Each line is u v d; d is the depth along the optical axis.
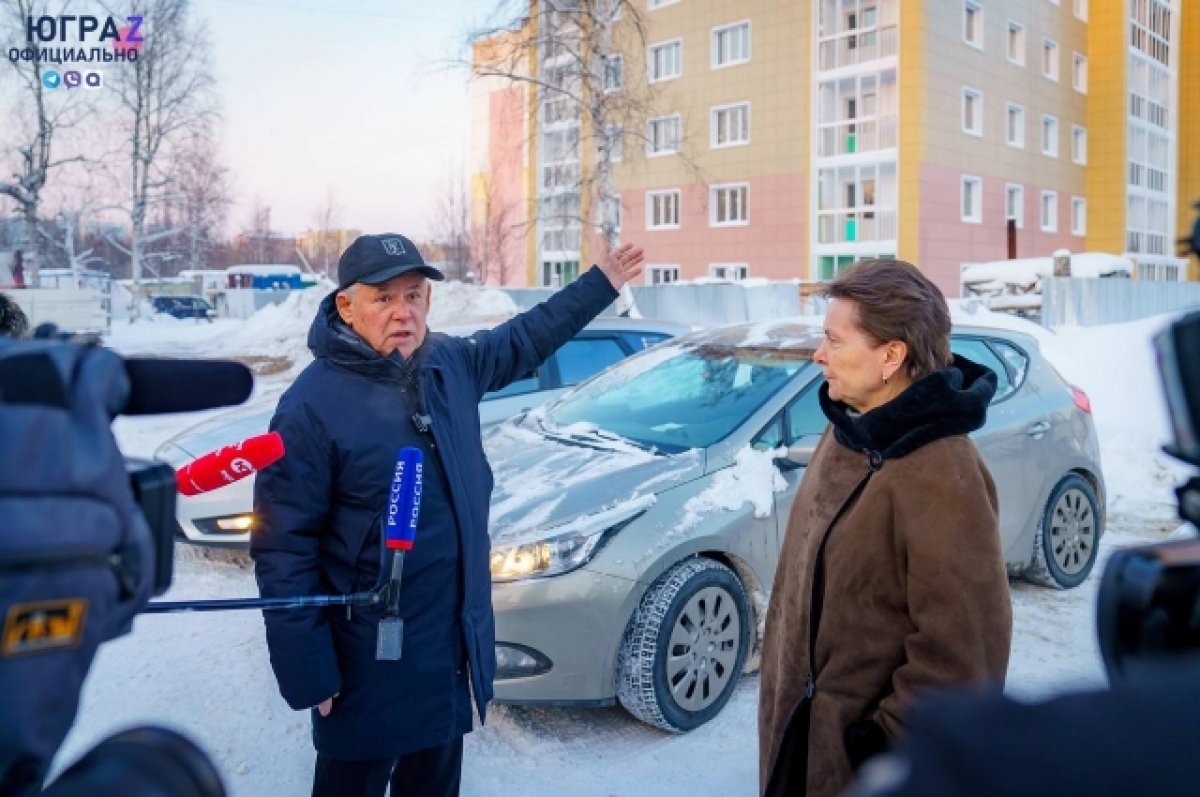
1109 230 38.44
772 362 4.40
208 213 38.47
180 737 0.88
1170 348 0.75
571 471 3.83
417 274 2.31
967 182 32.19
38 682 0.76
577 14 18.47
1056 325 20.50
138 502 0.96
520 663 3.31
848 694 1.89
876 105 31.36
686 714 3.47
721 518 3.62
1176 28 43.88
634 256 2.91
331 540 2.29
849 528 1.92
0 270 29.05
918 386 1.86
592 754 3.37
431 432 2.32
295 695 2.16
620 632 3.35
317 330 2.32
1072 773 0.51
